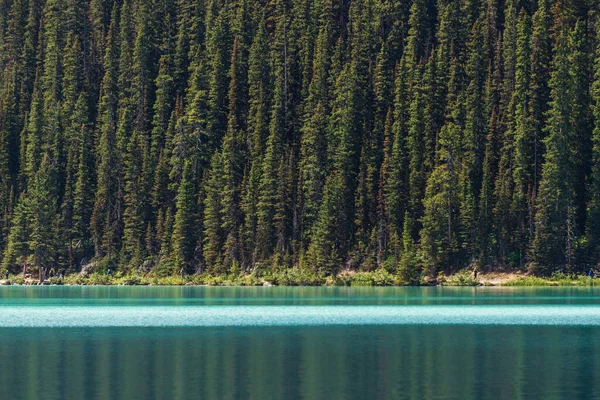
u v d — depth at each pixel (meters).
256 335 123.00
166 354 102.44
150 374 87.69
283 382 83.06
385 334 124.06
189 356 100.62
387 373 88.50
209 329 130.75
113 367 92.31
